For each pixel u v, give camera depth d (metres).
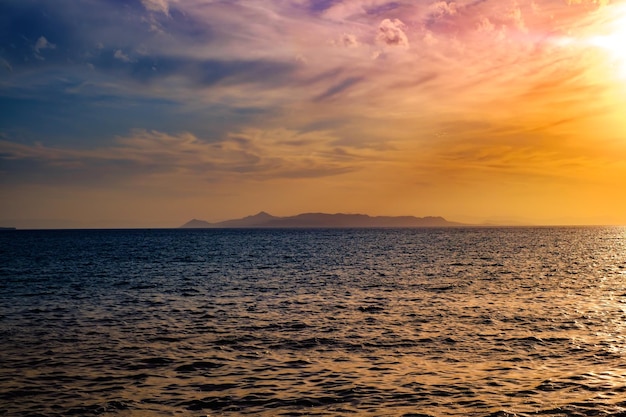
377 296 38.69
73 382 17.34
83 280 50.53
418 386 16.64
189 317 29.88
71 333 25.38
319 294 39.94
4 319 29.34
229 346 22.55
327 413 14.30
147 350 21.81
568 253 96.25
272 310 32.31
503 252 99.75
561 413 14.09
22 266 67.75
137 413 14.48
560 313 30.84
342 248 117.56
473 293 40.38
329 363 19.66
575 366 18.98
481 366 19.08
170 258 84.56
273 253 98.31
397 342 23.17
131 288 44.09
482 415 13.98
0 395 15.98
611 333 24.97
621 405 14.66
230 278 52.34
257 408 14.78
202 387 16.77
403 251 103.81
